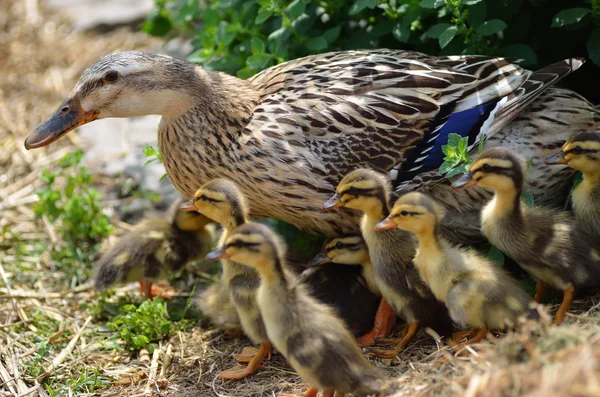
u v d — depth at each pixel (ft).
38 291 29.45
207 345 26.05
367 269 25.29
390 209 23.50
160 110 25.49
